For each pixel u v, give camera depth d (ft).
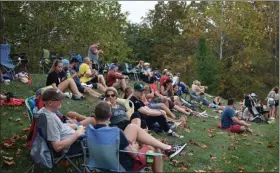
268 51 103.04
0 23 55.52
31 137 15.84
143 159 14.58
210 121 31.40
